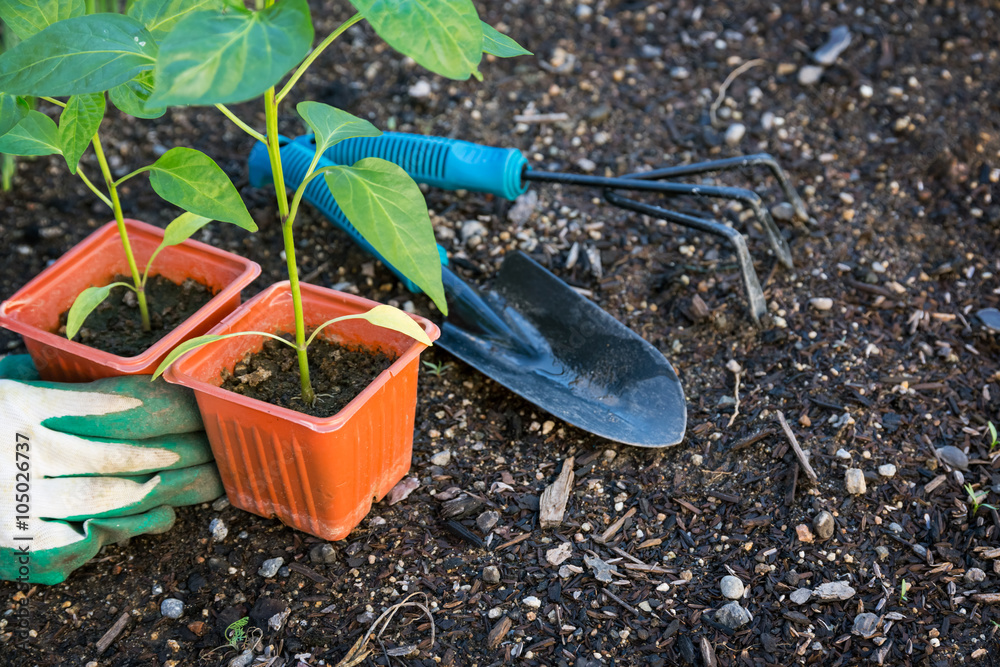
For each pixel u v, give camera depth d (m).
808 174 1.38
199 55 0.91
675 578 1.17
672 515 1.19
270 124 1.07
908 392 1.25
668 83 1.45
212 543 1.17
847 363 1.27
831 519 1.18
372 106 1.43
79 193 1.37
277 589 1.15
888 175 1.38
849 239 1.34
